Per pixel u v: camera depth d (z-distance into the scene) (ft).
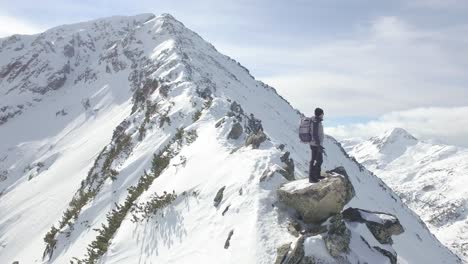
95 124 278.67
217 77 230.89
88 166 192.65
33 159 287.69
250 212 45.32
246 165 56.18
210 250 45.34
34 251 119.85
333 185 39.63
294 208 42.52
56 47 444.96
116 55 351.87
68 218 109.91
